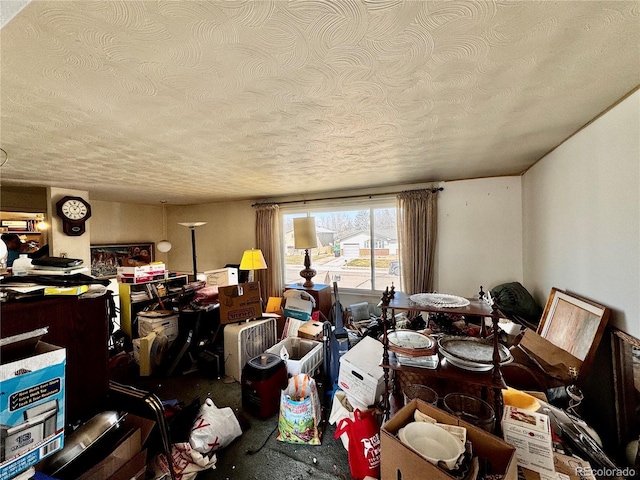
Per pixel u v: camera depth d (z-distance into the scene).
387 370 1.40
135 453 1.05
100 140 1.67
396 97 1.21
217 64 0.93
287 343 2.62
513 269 3.00
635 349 1.25
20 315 0.90
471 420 1.13
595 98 1.26
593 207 1.55
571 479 1.00
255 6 0.68
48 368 0.71
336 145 1.89
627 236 1.28
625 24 0.76
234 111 1.31
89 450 0.97
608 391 1.43
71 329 1.04
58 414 0.73
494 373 1.17
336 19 0.73
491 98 1.24
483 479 0.92
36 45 0.79
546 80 1.09
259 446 1.68
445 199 3.29
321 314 3.41
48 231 3.21
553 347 1.68
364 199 3.75
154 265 3.29
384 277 3.76
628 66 0.99
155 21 0.71
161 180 2.97
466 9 0.71
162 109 1.26
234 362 2.52
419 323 2.97
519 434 1.05
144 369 2.57
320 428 1.81
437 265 3.35
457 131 1.66
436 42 0.84
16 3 0.55
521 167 2.68
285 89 1.11
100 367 1.13
